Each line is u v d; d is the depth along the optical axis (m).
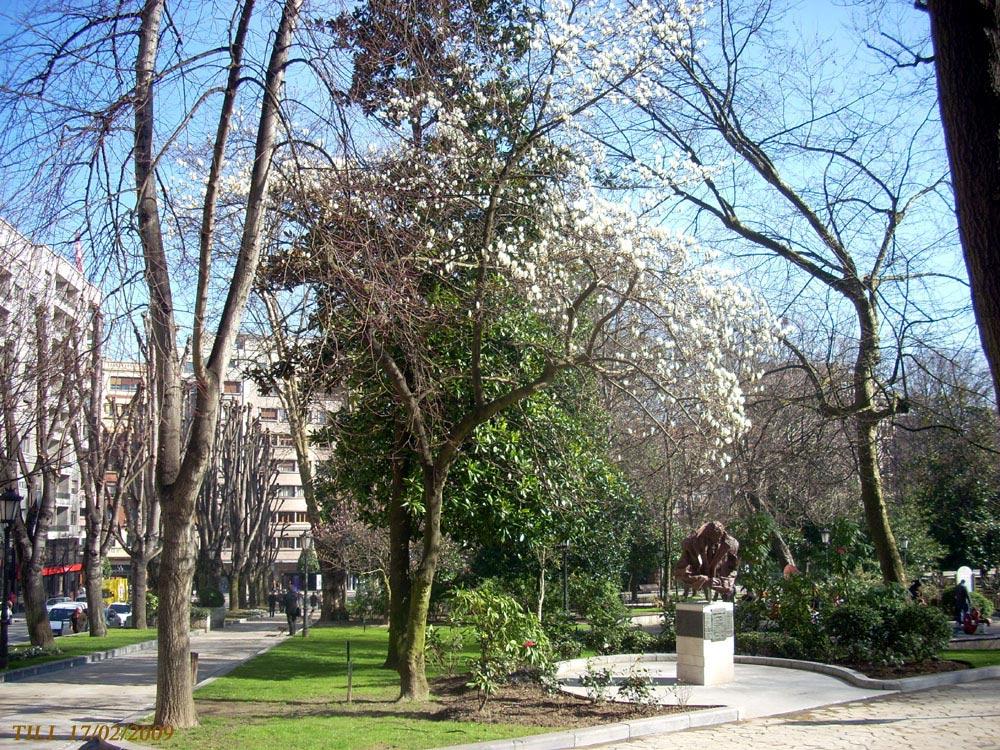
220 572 51.94
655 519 31.73
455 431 12.29
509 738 9.71
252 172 10.98
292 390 16.39
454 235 13.71
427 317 11.61
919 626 15.36
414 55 12.23
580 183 13.67
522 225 14.17
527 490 15.27
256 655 20.81
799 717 11.52
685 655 14.40
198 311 10.34
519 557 19.08
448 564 24.77
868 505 18.20
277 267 12.91
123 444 30.02
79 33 9.96
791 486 20.67
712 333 12.24
